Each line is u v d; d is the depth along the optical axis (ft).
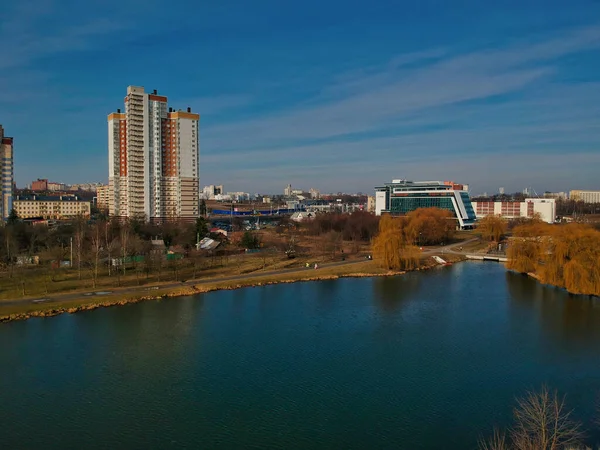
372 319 333.42
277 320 329.72
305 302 378.53
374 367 250.57
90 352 266.98
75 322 317.01
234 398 217.15
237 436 187.11
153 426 193.77
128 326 311.68
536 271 483.92
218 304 368.89
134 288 403.34
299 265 533.14
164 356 263.08
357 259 581.12
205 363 254.47
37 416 199.93
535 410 170.09
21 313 325.42
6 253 513.04
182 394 220.02
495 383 231.50
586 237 404.77
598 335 298.97
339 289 428.15
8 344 275.59
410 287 438.81
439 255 625.82
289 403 212.64
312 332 304.91
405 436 186.80
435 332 305.12
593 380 233.96
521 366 251.19
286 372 244.22
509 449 174.81
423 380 235.20
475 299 391.45
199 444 181.68
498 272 522.88
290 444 181.78
